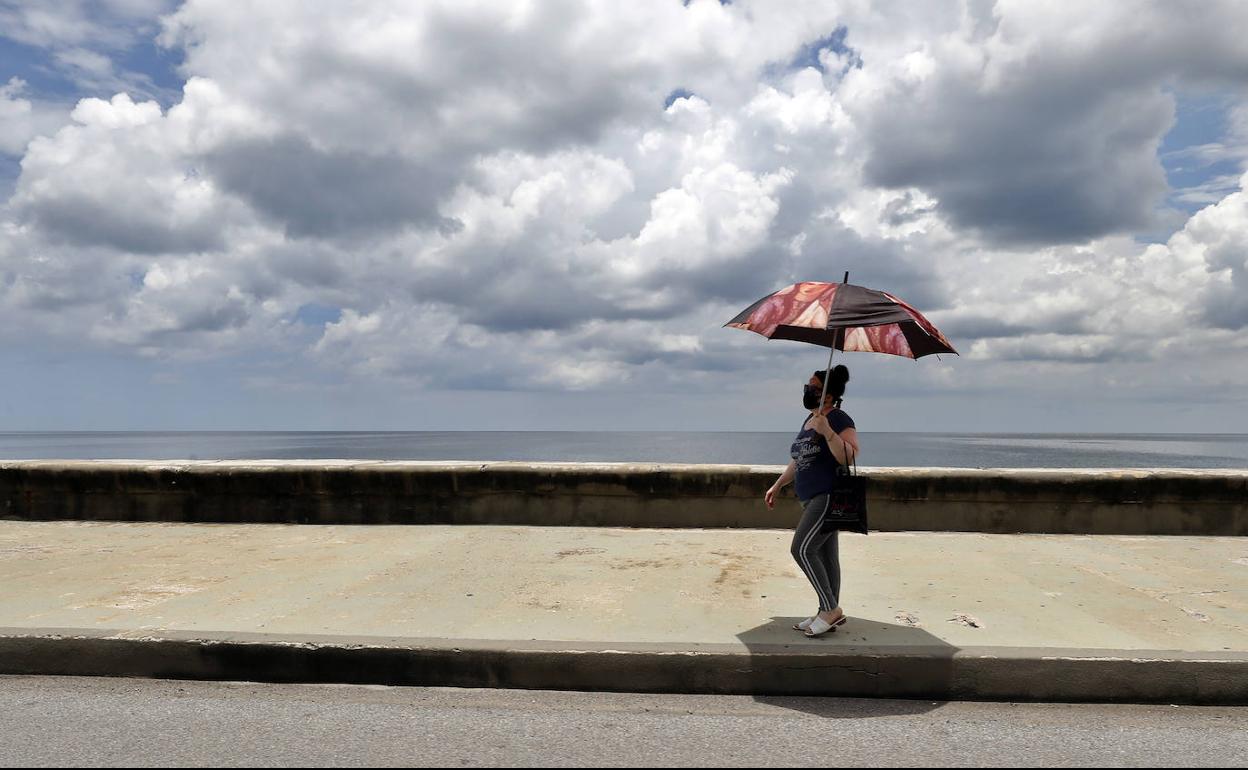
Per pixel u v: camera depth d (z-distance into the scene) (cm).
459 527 882
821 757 354
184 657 470
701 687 449
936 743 373
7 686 455
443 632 490
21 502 943
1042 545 793
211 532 855
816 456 486
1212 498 847
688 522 884
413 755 354
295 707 421
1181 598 583
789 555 734
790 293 477
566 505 897
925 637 480
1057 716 414
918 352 520
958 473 870
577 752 359
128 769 336
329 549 761
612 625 507
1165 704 433
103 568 675
